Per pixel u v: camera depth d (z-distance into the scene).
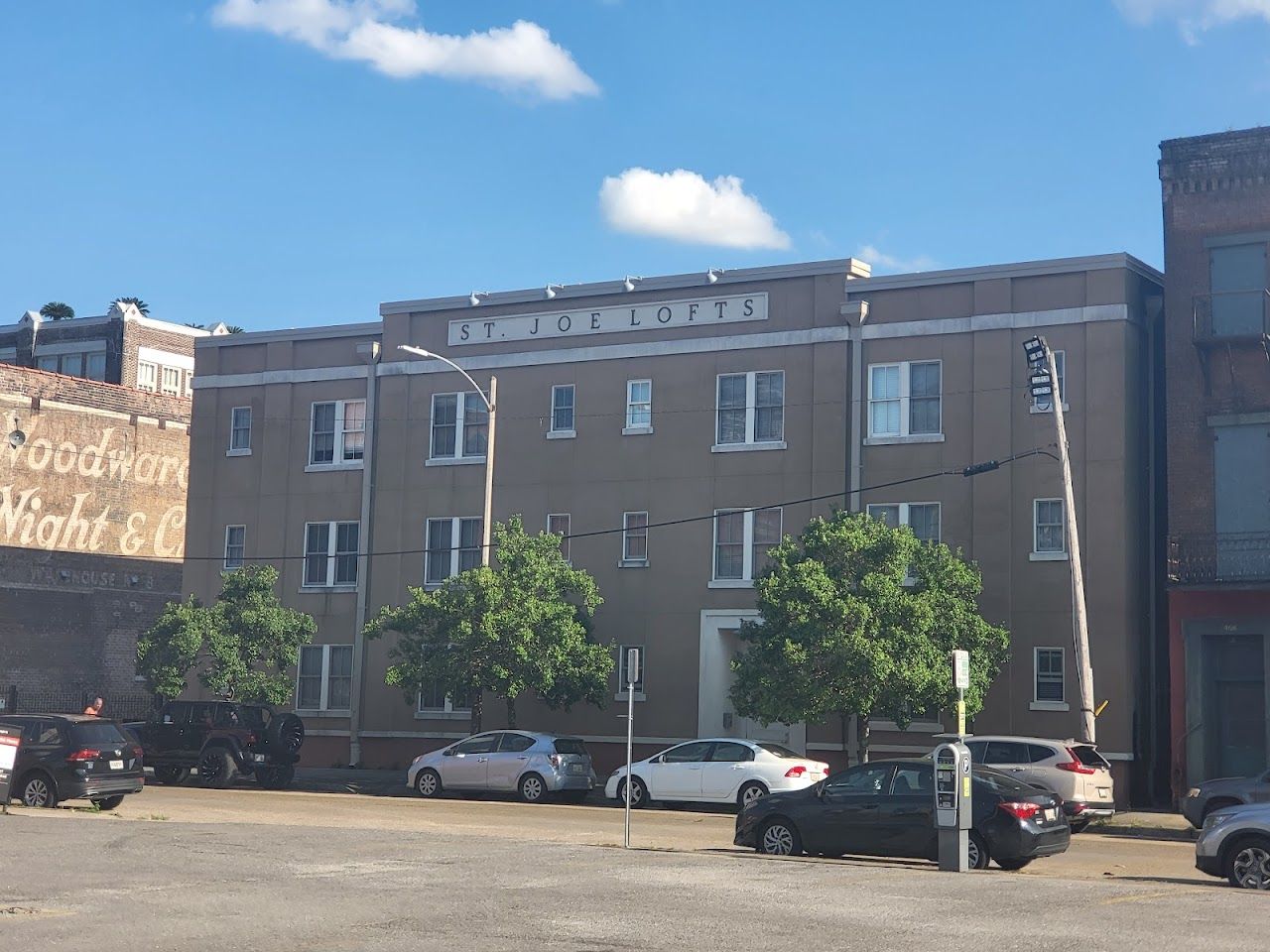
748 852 22.44
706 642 40.31
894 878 18.30
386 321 46.03
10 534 56.16
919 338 38.75
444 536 44.44
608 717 41.25
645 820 29.33
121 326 67.12
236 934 13.23
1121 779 35.31
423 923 13.98
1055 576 36.47
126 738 29.14
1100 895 16.75
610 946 12.80
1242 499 35.78
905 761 21.58
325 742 45.34
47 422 57.72
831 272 39.91
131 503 60.50
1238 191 36.50
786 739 39.06
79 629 57.66
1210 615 35.41
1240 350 36.09
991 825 20.62
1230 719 35.47
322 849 20.81
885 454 38.75
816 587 33.47
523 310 44.00
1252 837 18.66
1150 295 38.38
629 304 42.50
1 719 28.69
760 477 40.19
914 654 33.34
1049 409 37.03
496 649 38.00
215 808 30.14
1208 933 13.80
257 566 45.12
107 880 16.89
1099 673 35.78
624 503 41.88
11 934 12.95
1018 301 37.75
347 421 46.56
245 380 48.28
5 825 23.45
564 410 43.16
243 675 42.44
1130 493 36.47
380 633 39.34
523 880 17.45
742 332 40.91
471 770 35.44
